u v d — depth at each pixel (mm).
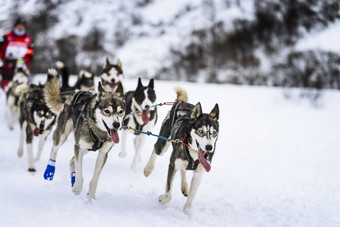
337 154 7043
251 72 27031
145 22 33562
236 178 5082
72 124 3891
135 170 4820
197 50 29359
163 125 4027
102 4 34938
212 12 32656
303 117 10898
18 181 3781
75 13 32656
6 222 2549
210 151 3146
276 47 28641
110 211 3148
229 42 29484
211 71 27312
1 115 8055
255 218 3592
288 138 8141
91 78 6395
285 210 3928
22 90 4988
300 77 19438
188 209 3436
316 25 30844
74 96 3889
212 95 13008
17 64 7621
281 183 5008
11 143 5770
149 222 3016
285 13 31781
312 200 4359
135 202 3566
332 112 12023
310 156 6781
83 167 4719
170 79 27281
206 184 4672
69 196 3424
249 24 30609
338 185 5102
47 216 2787
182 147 3365
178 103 3992
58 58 25438
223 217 3494
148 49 30094
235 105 11672
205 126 3176
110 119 3223
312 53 26109
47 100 3971
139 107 5023
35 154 5129
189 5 34500
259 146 7262
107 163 5105
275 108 11953
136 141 5457
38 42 26297
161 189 4164
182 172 3865
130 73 27422
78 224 2705
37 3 31656
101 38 30500
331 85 19781
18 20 7852
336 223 3607
